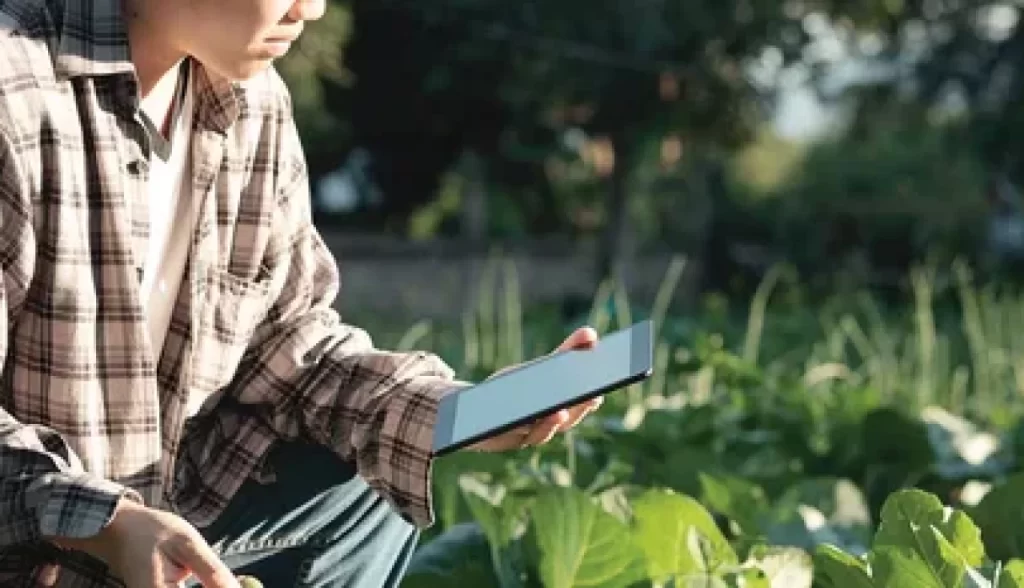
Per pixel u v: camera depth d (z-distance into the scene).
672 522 3.59
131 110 3.01
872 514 5.41
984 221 26.98
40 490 2.73
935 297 15.59
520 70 18.95
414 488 3.28
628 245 21.53
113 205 2.98
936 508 3.33
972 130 23.39
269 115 3.33
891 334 12.71
